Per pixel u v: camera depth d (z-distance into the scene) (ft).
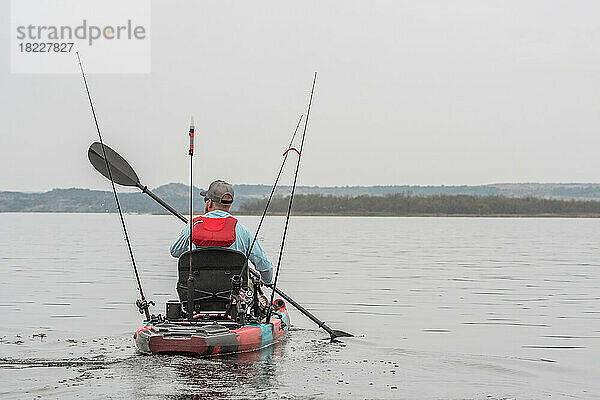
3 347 31.89
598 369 30.37
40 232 191.93
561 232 224.12
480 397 25.07
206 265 29.58
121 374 25.85
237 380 25.40
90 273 74.38
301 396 23.86
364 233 201.87
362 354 31.94
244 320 29.84
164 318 30.04
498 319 45.88
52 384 24.62
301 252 115.24
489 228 260.42
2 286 62.13
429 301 54.85
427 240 163.84
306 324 42.11
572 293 61.46
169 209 34.99
